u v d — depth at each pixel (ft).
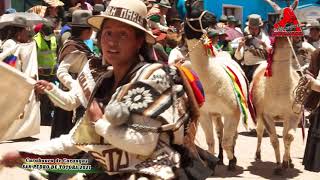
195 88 9.91
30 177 16.22
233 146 24.76
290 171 25.61
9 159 10.44
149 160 9.57
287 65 23.38
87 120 10.01
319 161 22.15
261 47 33.99
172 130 9.50
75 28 17.97
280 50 23.38
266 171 25.50
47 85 11.09
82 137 10.03
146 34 10.00
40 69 34.17
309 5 68.03
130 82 9.61
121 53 9.87
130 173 9.66
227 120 24.11
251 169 25.85
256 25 34.37
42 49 34.14
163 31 33.35
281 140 33.99
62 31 29.50
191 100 9.86
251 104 25.39
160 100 9.33
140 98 9.29
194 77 9.97
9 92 10.89
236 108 23.88
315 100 21.89
